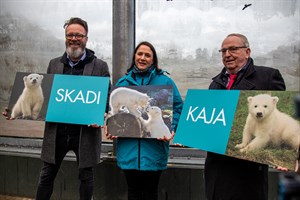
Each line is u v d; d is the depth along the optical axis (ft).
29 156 13.57
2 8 14.46
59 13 13.94
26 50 14.35
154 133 9.20
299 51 12.14
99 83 10.06
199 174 12.15
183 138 8.49
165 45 13.14
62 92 10.17
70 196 13.23
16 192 13.87
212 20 12.71
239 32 12.56
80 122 9.84
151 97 9.39
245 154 7.31
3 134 14.65
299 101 3.52
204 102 8.32
